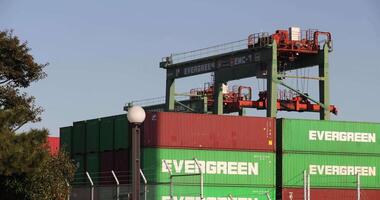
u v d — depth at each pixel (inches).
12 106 1919.3
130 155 2447.1
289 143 2532.0
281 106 3531.0
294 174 2527.1
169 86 3636.8
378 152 2662.4
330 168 2578.7
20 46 1958.7
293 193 2516.0
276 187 2532.0
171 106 3622.0
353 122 2637.8
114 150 2544.3
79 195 2669.8
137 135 1157.7
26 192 1891.0
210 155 2412.6
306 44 3186.5
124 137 2491.4
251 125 2491.4
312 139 2566.4
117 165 2516.0
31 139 1611.7
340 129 2613.2
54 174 1982.0
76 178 2748.5
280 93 3540.8
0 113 1585.9
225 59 3287.4
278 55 3230.8
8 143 1549.0
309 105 3545.8
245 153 2465.6
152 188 2332.7
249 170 2464.3
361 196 2615.7
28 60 1971.0
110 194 2516.0
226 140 2444.6
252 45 3134.8
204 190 2386.8
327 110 3218.5
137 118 1141.7
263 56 3070.9
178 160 2369.6
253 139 2486.5
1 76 1966.0
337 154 2596.0
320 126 2586.1
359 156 2630.4
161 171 2342.5
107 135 2600.9
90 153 2704.2
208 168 2405.3
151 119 2365.9
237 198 2429.9
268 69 3043.8
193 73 3474.4
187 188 2361.0
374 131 2667.3
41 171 1711.4
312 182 2544.3
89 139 2719.0
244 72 3277.6
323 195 2554.1
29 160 1555.1
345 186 2591.0
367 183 2630.4
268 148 2506.2
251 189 2458.2
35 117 1942.7
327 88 3211.1
